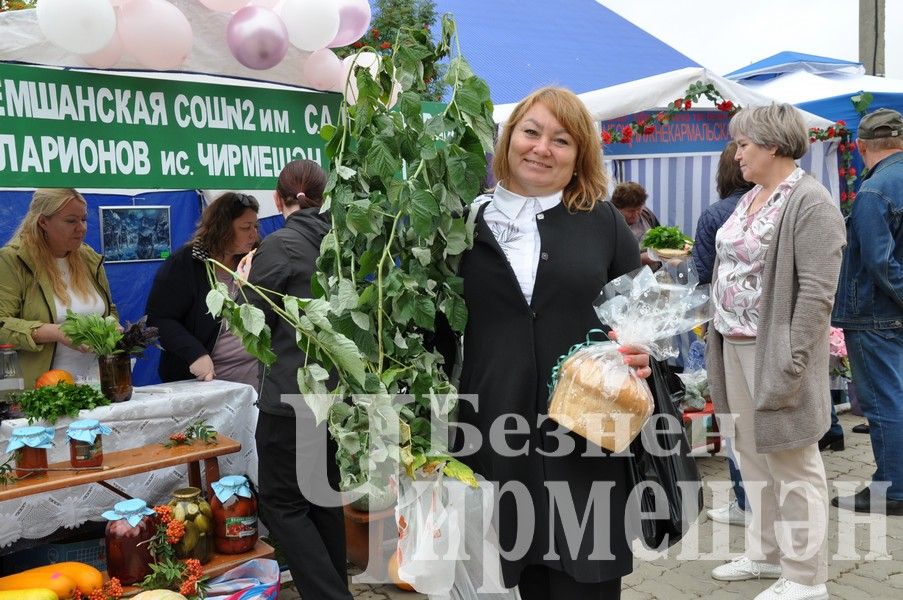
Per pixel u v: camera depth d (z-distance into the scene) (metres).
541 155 1.92
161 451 2.94
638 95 5.17
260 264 2.69
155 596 2.60
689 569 3.50
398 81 1.94
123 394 3.04
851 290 3.97
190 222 5.03
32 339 3.20
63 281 3.45
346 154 1.90
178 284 3.67
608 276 2.04
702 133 6.40
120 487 3.08
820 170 6.78
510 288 1.94
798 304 2.64
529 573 2.09
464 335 2.03
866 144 3.94
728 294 2.97
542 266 1.93
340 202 1.86
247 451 3.40
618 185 5.69
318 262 1.98
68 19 2.19
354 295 1.81
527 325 1.94
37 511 2.81
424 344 2.08
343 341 1.69
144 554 2.77
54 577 2.65
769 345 2.72
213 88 2.76
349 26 2.85
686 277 2.08
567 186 2.04
